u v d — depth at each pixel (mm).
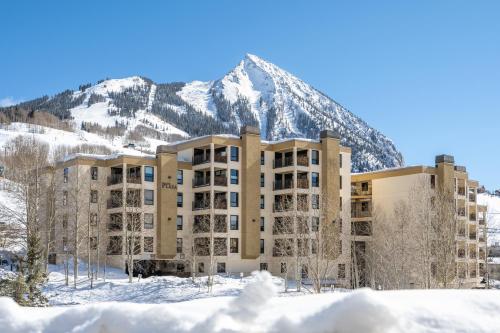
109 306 6707
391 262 56969
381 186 79688
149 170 70438
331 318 5480
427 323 6492
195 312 6453
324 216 70500
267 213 74250
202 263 70750
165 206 70000
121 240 68625
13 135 195000
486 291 7891
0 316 6926
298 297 7625
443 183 75625
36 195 55406
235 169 72438
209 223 70250
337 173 74312
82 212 68438
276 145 75000
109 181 70938
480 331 6387
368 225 77312
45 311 7137
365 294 5621
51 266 67875
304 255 60562
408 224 59812
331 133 74375
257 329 5746
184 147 75250
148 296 52594
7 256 49719
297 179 72375
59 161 73500
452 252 55438
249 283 6016
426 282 51875
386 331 5355
